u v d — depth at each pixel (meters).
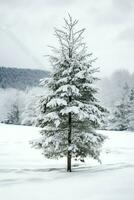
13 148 29.11
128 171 15.06
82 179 12.99
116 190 9.90
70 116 15.65
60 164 21.64
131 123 58.53
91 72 15.88
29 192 10.77
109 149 31.08
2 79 136.25
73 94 15.41
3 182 13.45
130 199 8.57
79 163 22.14
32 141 15.88
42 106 15.95
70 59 15.77
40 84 15.98
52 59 16.03
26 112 60.94
